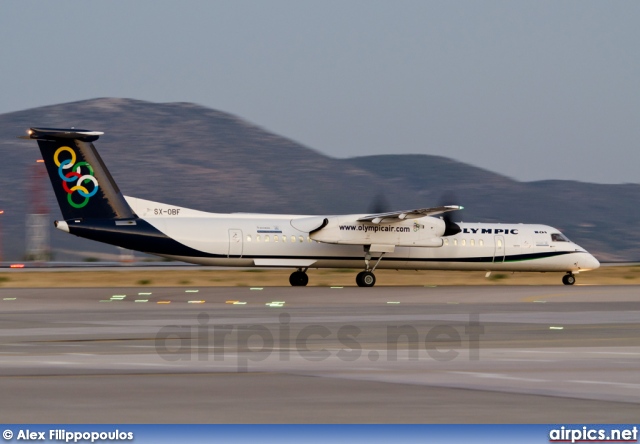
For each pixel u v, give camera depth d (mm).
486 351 57250
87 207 129250
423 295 117625
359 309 96188
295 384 43156
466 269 150750
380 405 37812
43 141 127125
